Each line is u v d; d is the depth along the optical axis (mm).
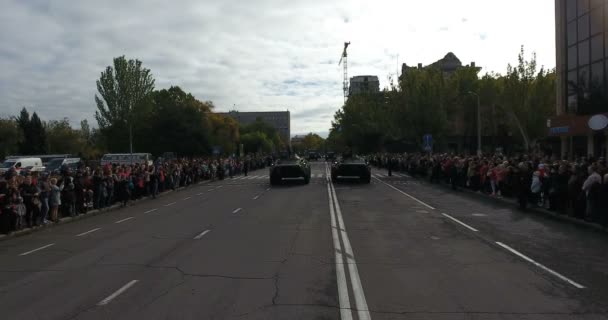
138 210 19188
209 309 6148
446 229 12938
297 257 9312
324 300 6527
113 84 57156
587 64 27172
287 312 6008
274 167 31688
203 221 14930
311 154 115000
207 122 61031
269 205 19266
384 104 75188
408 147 69625
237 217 15672
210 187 31766
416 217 15391
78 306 6371
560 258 9312
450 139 65125
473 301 6508
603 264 8805
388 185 30266
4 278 8055
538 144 42156
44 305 6449
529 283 7461
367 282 7477
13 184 13633
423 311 6078
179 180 30109
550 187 16219
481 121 58219
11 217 13281
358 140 84000
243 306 6262
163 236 12156
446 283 7438
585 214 13930
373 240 11211
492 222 14281
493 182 21672
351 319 5750
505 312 6051
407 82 51281
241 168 51000
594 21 26375
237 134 83188
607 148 26094
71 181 16828
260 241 11117
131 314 5996
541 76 41906
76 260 9438
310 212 16734
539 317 5863
